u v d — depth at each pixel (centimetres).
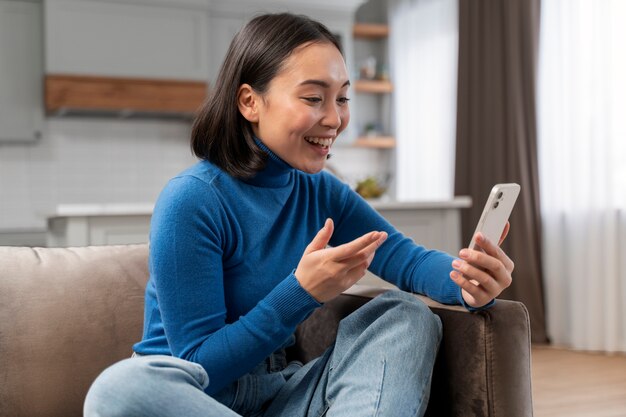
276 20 127
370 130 616
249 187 130
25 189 523
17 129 503
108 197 546
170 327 115
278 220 135
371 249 109
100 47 498
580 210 410
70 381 142
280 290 112
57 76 489
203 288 116
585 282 409
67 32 491
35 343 141
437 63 535
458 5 488
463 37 485
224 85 129
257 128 129
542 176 437
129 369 97
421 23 555
